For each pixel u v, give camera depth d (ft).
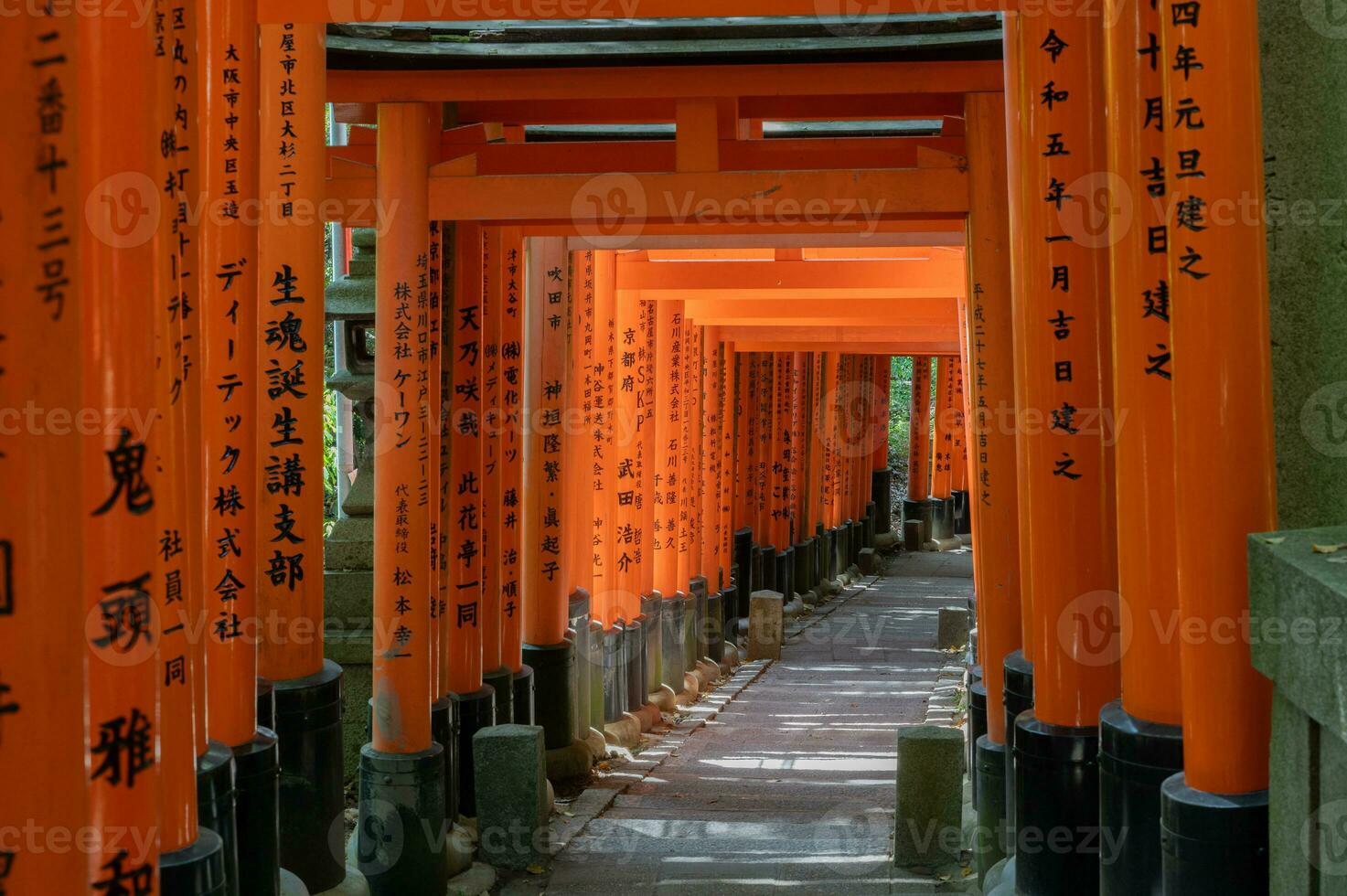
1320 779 11.05
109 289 12.68
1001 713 26.17
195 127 16.74
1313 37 13.78
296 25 22.30
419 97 27.89
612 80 28.27
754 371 77.61
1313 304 13.89
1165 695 15.80
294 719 22.74
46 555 8.78
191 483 17.04
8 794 8.81
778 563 80.07
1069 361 19.36
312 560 22.99
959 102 29.63
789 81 28.04
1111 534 19.45
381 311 27.02
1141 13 15.78
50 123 8.71
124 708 12.65
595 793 34.78
